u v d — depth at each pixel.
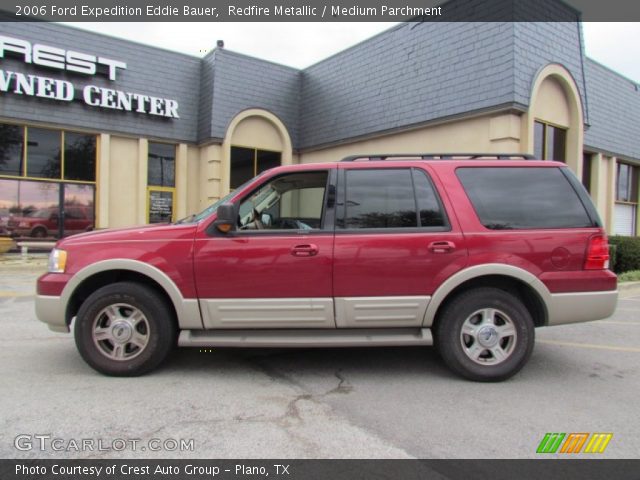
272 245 4.21
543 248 4.23
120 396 3.89
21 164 13.43
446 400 3.88
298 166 4.51
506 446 3.12
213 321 4.26
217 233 4.26
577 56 12.41
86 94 13.83
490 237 4.23
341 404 3.78
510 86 10.59
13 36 12.80
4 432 3.25
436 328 4.42
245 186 4.48
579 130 12.28
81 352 4.30
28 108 13.12
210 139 15.21
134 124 14.84
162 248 4.25
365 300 4.20
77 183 14.27
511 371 4.24
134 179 15.12
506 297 4.24
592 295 4.24
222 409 3.66
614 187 16.39
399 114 13.38
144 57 14.98
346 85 15.30
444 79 12.12
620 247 12.30
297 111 17.23
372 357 5.07
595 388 4.19
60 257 4.32
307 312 4.24
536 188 4.40
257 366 4.73
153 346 4.28
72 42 13.69
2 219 13.24
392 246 4.20
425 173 4.43
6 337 5.72
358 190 4.40
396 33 13.64
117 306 4.30
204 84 15.87
